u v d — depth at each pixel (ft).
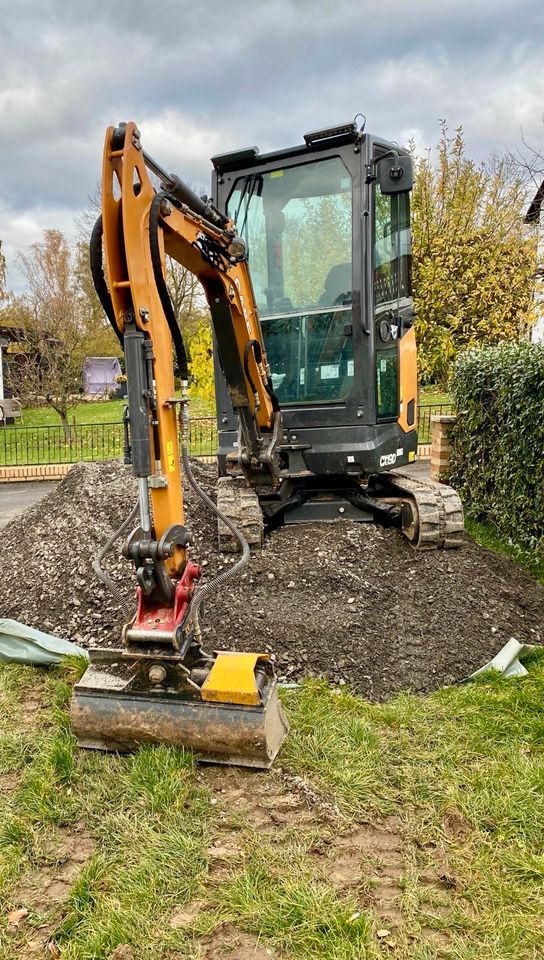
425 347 40.37
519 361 19.06
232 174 17.37
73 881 7.54
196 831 8.16
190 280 65.92
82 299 68.59
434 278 39.68
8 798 8.98
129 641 9.30
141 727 9.36
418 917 6.91
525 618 14.19
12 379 56.24
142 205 9.12
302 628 12.62
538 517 18.84
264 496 17.57
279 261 17.25
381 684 11.74
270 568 14.65
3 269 86.38
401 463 18.16
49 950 6.66
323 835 8.10
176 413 10.07
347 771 9.21
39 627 14.12
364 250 16.19
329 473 17.02
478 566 15.71
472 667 12.32
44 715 11.05
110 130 8.70
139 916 6.97
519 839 8.00
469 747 9.82
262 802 8.66
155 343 9.33
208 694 9.13
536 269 39.70
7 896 7.37
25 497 35.19
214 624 12.88
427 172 44.60
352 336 16.57
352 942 6.59
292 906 7.00
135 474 9.13
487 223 41.93
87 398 90.27
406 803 8.65
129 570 14.60
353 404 16.75
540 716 10.69
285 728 10.05
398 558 16.10
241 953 6.56
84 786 9.06
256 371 14.21
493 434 21.49
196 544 15.52
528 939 6.65
